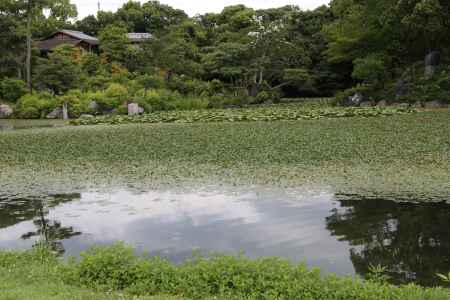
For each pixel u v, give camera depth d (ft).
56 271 20.90
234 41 172.96
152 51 167.12
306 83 165.58
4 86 142.82
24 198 37.81
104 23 234.38
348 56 143.84
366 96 124.98
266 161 48.49
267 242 26.68
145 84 147.13
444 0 107.96
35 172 47.98
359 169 43.21
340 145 56.80
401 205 32.30
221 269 19.15
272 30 158.40
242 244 26.53
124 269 19.95
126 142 67.77
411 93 115.44
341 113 98.78
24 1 149.07
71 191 39.50
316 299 17.22
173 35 169.07
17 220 32.35
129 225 30.45
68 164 51.70
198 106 140.05
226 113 111.75
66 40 196.13
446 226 28.09
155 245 26.91
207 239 27.50
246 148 57.41
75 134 81.30
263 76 168.35
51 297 17.62
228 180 40.98
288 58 163.22
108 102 128.36
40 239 28.58
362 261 23.76
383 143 57.36
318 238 27.04
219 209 32.99
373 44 132.98
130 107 123.13
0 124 112.27
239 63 162.20
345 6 135.64
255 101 153.58
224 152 55.11
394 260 23.73
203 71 168.96
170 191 38.19
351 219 29.91
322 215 30.89
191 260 23.58
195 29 198.80
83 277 19.89
